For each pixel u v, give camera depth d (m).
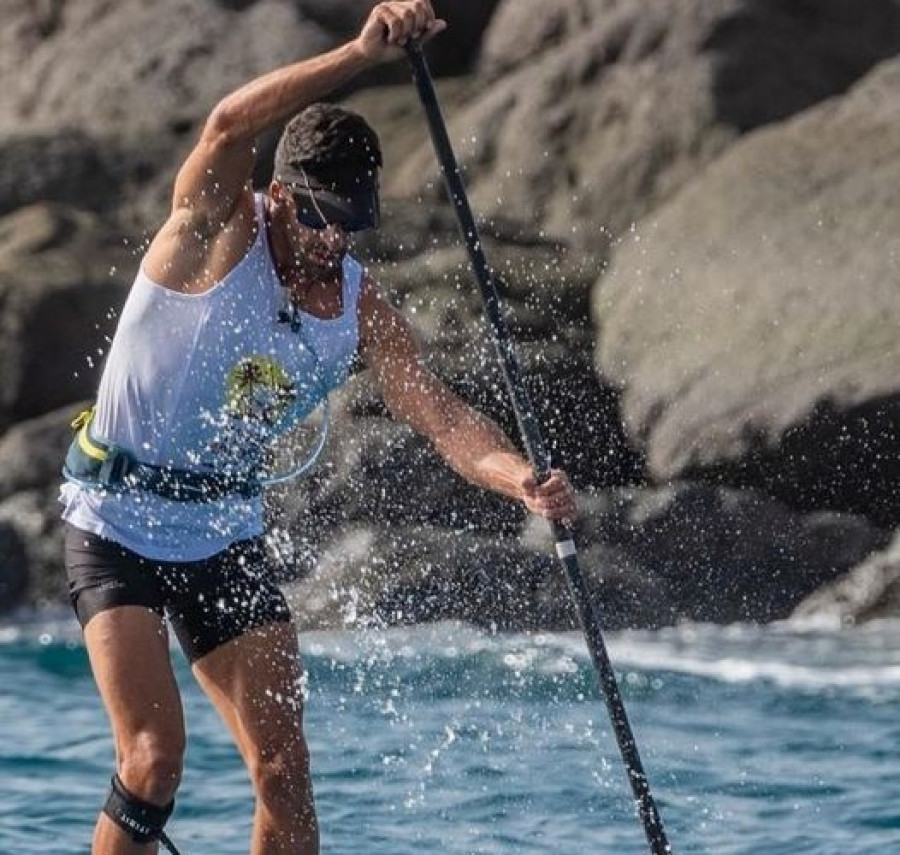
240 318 17.09
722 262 48.44
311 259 17.11
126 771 17.05
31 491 45.88
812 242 47.94
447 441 18.47
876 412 42.97
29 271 50.16
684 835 23.66
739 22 54.19
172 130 56.91
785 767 27.05
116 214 54.91
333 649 36.66
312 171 16.84
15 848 22.95
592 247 51.78
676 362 46.47
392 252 50.72
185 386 17.23
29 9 62.72
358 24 59.84
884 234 47.34
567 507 17.95
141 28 60.28
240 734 17.91
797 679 33.88
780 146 51.50
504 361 17.77
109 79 59.56
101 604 17.41
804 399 43.38
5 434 48.56
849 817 24.38
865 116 52.00
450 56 59.78
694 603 41.09
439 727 29.45
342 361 17.80
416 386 18.58
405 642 37.25
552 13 57.56
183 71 59.12
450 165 17.44
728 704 31.69
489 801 25.17
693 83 53.75
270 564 18.31
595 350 48.28
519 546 40.97
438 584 40.03
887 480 43.06
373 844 23.09
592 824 24.12
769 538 42.25
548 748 28.11
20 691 34.00
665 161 53.12
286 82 16.50
